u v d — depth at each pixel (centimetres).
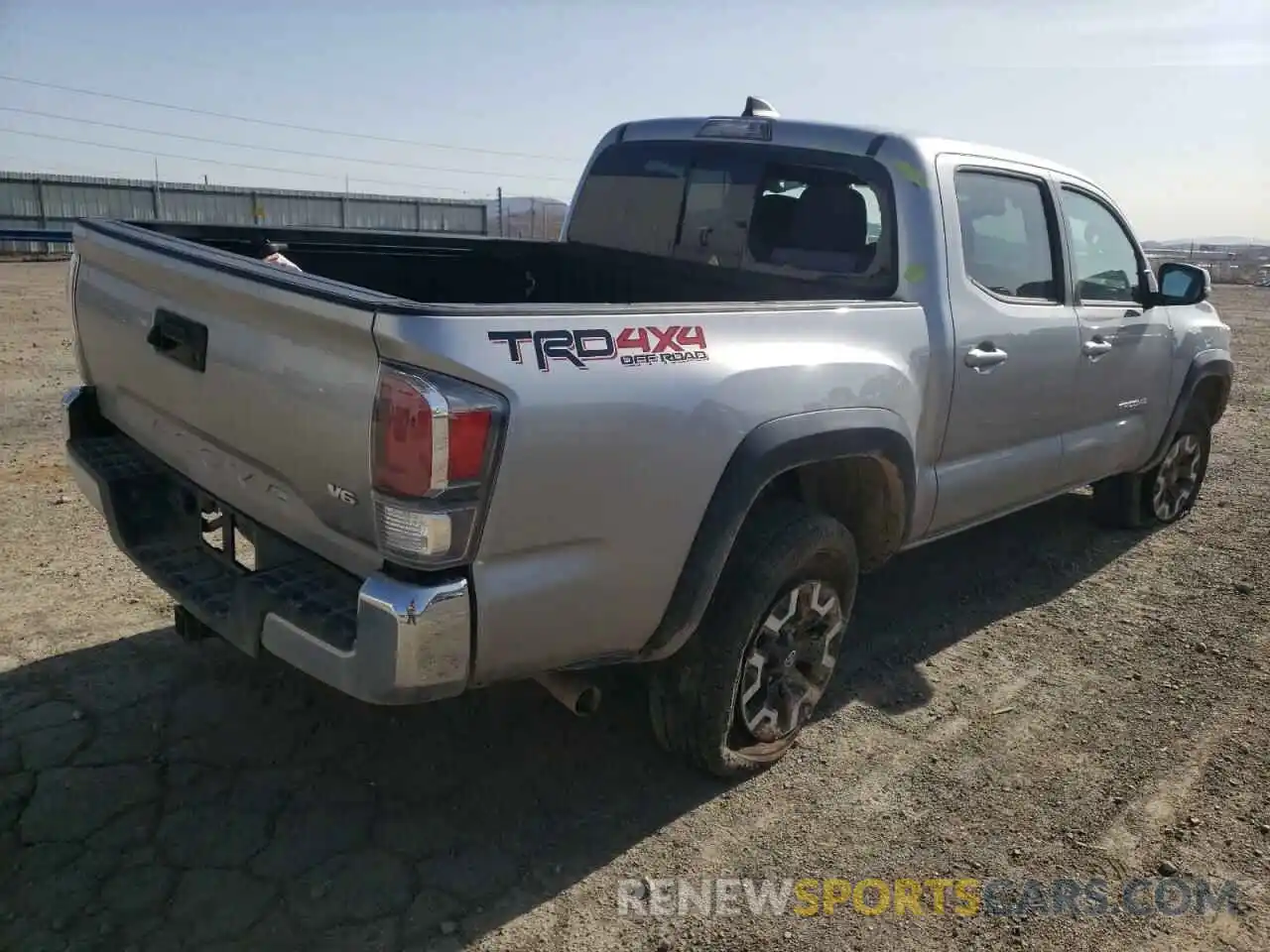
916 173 378
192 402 286
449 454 224
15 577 452
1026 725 380
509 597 245
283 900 267
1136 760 358
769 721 335
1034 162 447
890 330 349
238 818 300
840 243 396
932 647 445
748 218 430
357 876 279
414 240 456
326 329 235
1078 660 436
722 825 312
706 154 443
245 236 407
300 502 263
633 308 265
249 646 265
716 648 307
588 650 273
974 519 430
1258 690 413
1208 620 483
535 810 313
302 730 347
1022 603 497
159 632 407
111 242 308
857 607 485
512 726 359
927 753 358
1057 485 481
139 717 348
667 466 266
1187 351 564
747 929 269
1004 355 404
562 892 279
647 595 275
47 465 630
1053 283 451
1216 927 276
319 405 241
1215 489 719
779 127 416
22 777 311
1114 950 267
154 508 322
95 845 284
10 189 3266
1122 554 571
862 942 266
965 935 270
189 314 280
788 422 297
